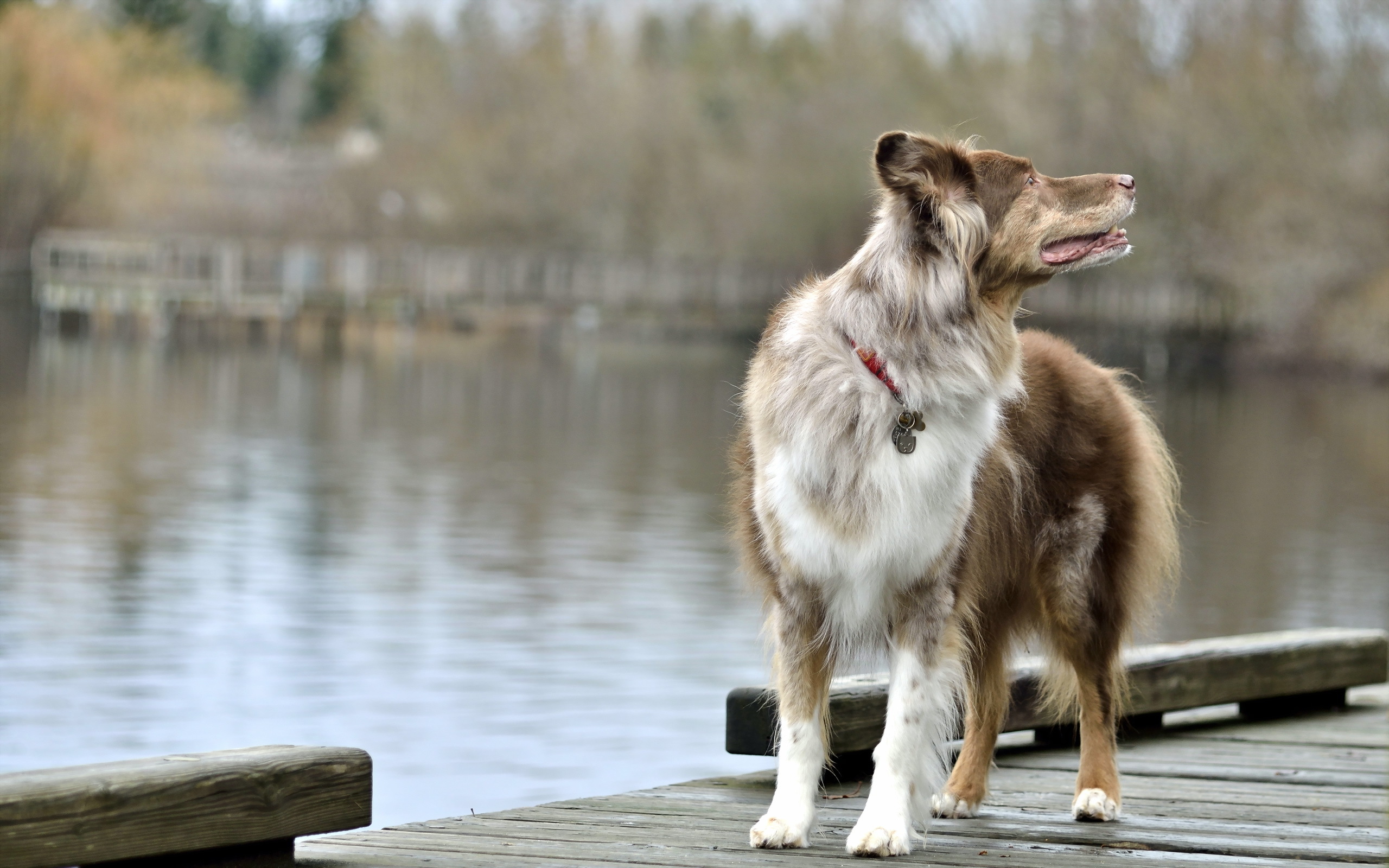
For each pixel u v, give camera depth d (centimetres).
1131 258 4634
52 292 4641
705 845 432
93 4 6550
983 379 429
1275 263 4166
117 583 1289
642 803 492
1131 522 500
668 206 5650
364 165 5881
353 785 402
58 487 1808
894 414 423
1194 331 4612
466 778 806
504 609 1234
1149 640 599
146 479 1905
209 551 1451
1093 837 455
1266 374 4250
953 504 428
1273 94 4269
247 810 380
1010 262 436
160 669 1019
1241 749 603
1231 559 1572
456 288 5012
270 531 1577
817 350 429
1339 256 4041
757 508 443
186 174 5550
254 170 5938
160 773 365
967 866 413
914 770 429
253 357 4059
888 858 418
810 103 5528
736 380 3819
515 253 5172
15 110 5069
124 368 3534
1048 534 492
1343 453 2558
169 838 365
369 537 1559
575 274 5150
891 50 5562
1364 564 1546
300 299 4691
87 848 351
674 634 1159
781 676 439
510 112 5875
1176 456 2455
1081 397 504
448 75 6250
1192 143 4434
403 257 4947
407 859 411
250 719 910
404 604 1248
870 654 447
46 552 1415
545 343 4956
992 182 439
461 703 953
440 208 5791
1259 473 2284
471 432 2594
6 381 3094
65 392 2950
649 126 5697
